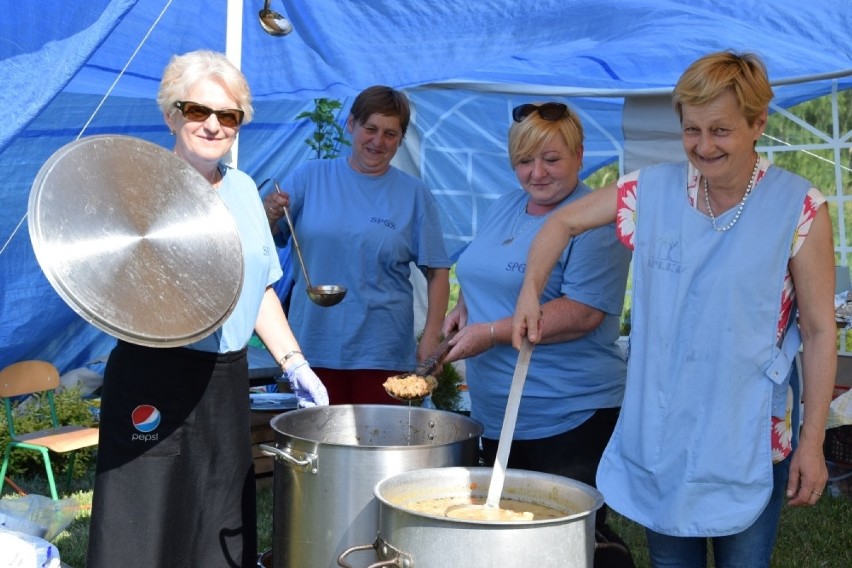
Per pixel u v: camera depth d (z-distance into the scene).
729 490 2.41
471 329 3.11
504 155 7.16
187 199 2.59
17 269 5.64
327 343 4.21
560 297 3.17
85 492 5.84
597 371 3.19
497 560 2.05
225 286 2.58
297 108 6.79
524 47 4.55
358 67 4.95
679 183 2.50
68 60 3.20
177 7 4.67
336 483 2.65
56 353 6.75
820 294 2.37
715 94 2.25
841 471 6.25
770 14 4.26
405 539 2.13
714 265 2.40
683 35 4.88
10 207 5.25
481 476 2.56
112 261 2.35
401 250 4.27
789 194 2.37
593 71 5.93
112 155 2.47
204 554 2.91
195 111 2.79
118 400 2.76
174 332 2.38
